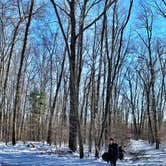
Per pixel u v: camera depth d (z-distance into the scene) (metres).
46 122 61.97
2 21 41.44
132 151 44.28
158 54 63.00
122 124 48.78
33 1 33.69
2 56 42.12
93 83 37.62
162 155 38.53
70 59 26.45
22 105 65.44
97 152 27.19
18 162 22.52
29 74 64.81
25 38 34.06
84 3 28.17
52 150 30.33
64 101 51.81
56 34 51.75
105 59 40.16
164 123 74.12
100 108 41.56
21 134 59.69
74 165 21.88
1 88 42.94
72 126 29.38
